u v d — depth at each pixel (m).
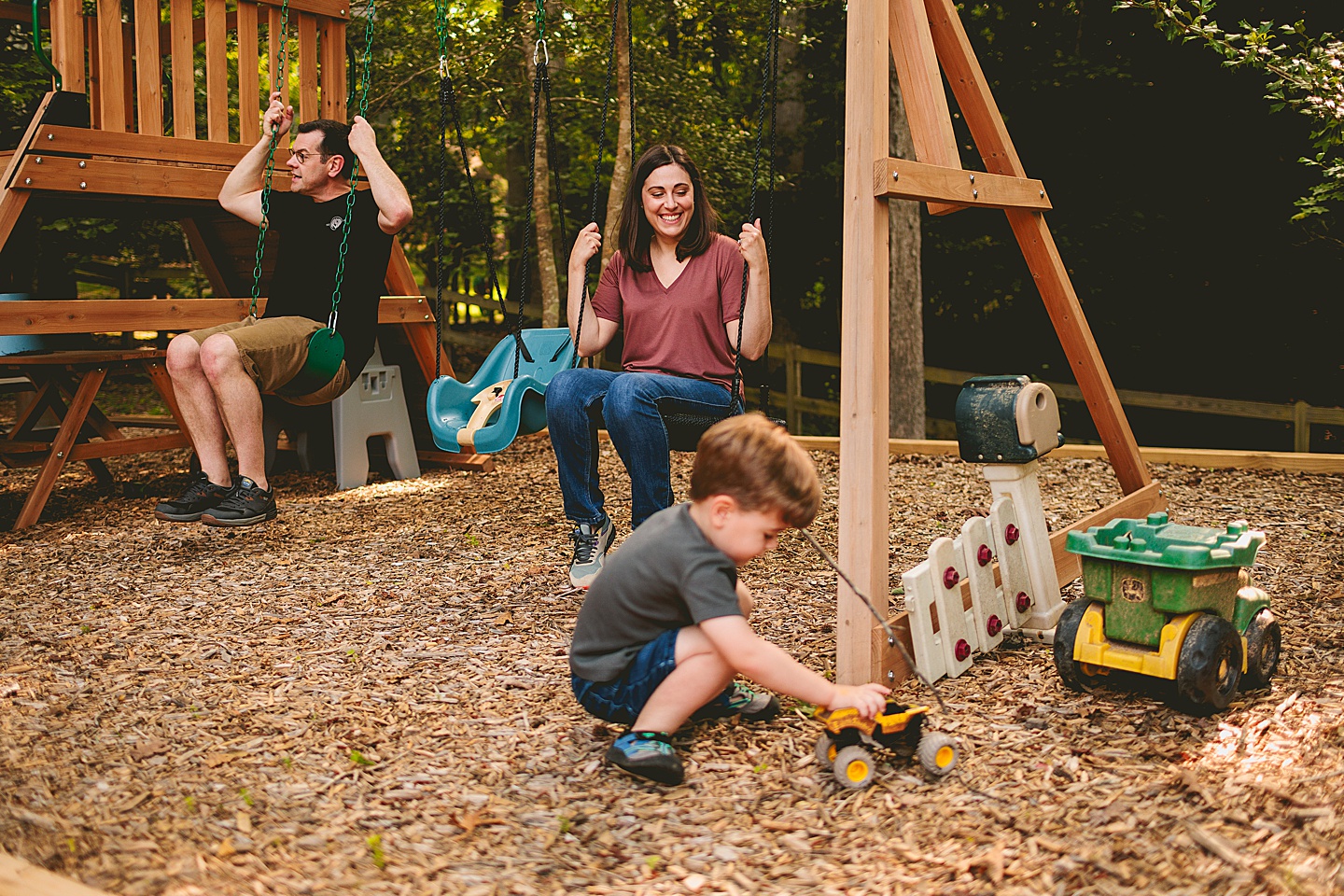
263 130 5.06
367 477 6.18
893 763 2.49
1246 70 9.05
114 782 2.40
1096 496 5.61
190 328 5.61
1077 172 10.45
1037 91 10.14
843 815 2.25
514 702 2.88
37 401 5.67
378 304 5.50
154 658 3.24
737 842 2.15
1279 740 2.55
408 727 2.72
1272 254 10.16
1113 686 2.94
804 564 4.25
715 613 2.30
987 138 3.73
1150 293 10.67
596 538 3.94
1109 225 10.17
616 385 3.57
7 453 5.62
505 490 5.92
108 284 11.02
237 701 2.89
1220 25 9.46
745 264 3.50
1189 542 2.69
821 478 6.21
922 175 2.92
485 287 13.58
